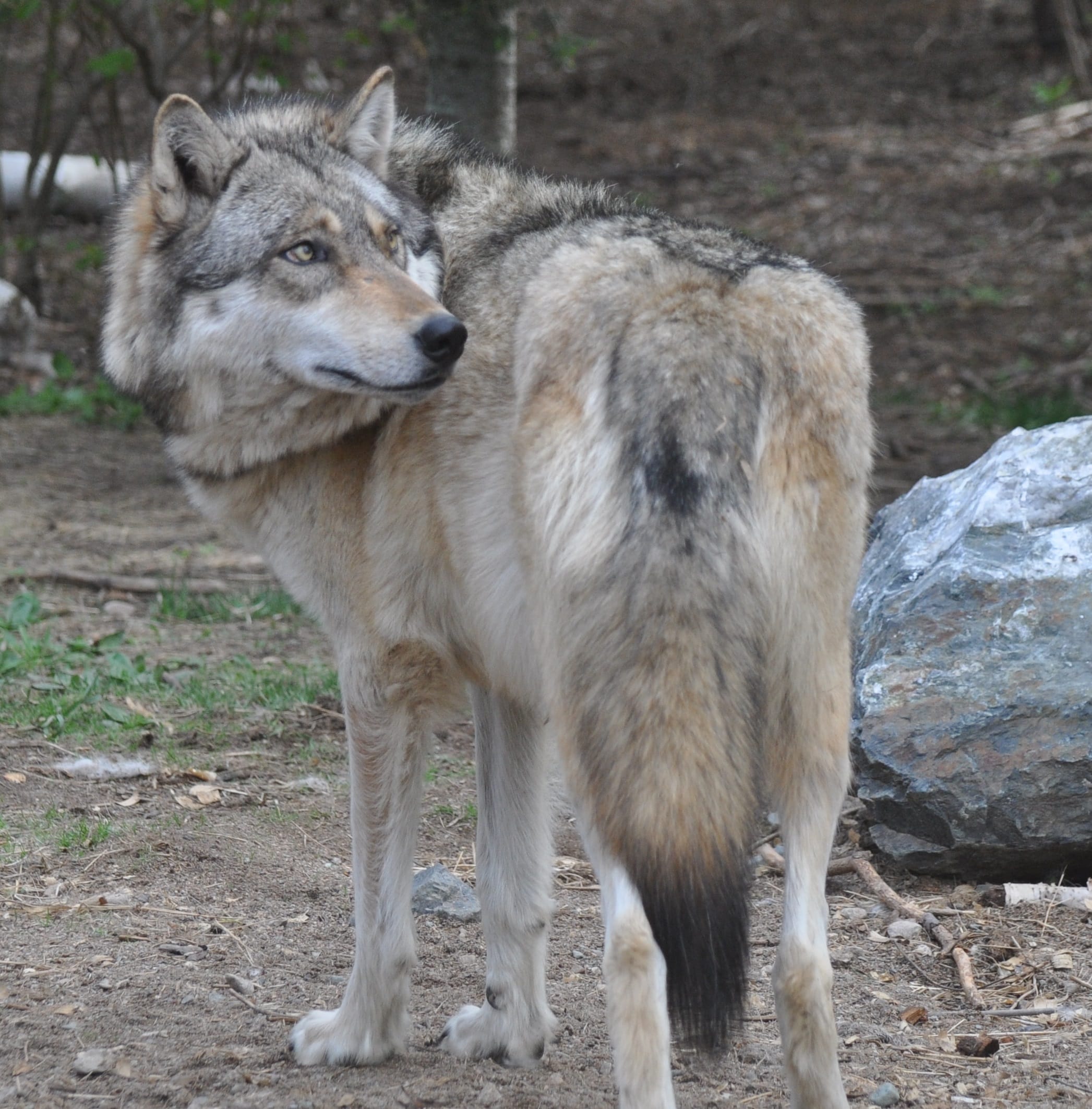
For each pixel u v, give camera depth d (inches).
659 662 198.8
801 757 216.5
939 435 808.9
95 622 525.0
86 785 381.7
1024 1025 272.7
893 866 351.6
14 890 316.8
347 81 1375.5
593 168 1357.0
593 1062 259.8
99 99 1286.9
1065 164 1330.0
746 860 200.1
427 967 301.7
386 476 241.6
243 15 831.7
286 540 255.1
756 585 204.1
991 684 333.4
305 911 320.5
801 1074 207.0
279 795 384.5
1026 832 327.0
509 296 238.7
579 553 205.5
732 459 204.4
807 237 1194.6
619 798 199.2
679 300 214.2
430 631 244.4
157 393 263.0
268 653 506.0
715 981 194.7
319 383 240.8
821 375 215.8
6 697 440.5
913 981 293.9
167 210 258.1
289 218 247.0
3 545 614.9
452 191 271.6
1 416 828.6
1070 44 1443.2
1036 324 1002.7
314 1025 256.1
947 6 1892.2
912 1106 240.2
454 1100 240.5
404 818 248.1
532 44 1749.5
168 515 677.3
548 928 262.1
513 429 223.0
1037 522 351.6
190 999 273.0
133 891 320.8
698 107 1576.0
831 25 1857.8
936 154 1400.1
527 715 257.0
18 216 1040.8
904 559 371.9
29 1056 246.4
